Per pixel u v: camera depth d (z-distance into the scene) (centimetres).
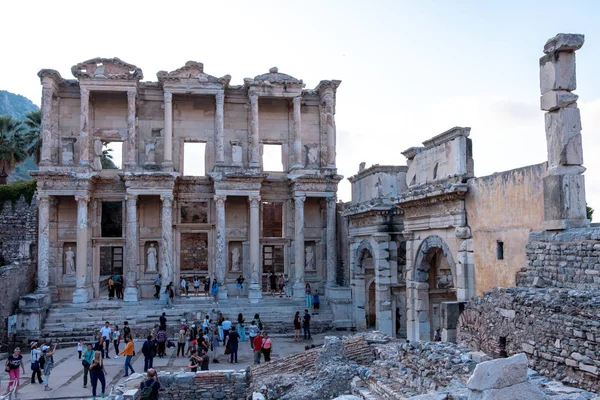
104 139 4672
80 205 4331
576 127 1808
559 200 1791
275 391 1986
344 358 2000
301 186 4634
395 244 3562
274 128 4916
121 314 4050
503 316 1748
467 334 1997
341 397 1319
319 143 4928
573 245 1684
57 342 3694
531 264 1892
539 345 1558
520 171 2059
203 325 3359
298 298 4497
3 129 5716
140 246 4659
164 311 4103
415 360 1611
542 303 1552
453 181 2473
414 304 2895
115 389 2156
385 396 1584
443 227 2583
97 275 4566
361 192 3947
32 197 4750
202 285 5497
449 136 2558
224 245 4516
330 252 4641
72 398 2377
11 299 3847
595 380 1345
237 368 2864
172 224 4638
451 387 1324
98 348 2962
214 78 4616
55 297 4428
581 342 1397
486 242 2270
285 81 4706
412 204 2845
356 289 4094
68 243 4578
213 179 4538
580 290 1497
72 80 4612
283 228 4841
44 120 4406
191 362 2572
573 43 1794
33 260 4466
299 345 3538
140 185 4400
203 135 4809
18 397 2395
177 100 4788
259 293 4462
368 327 4088
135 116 4553
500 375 785
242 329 3641
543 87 1867
